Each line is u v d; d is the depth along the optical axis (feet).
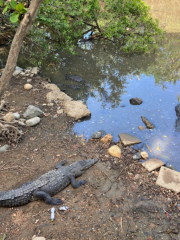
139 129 11.24
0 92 7.38
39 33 18.02
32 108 11.48
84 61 18.67
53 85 14.58
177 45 21.24
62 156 9.41
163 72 17.10
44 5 16.53
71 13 18.01
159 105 13.15
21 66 17.29
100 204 7.38
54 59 18.65
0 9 16.83
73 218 6.91
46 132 10.75
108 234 6.47
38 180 7.72
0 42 20.04
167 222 6.82
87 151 9.73
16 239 6.30
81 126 11.42
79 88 14.92
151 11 28.09
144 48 19.20
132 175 8.50
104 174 8.56
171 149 9.96
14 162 8.95
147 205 7.34
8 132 9.86
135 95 14.25
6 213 7.05
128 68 17.72
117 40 22.38
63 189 7.98
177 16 26.96
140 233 6.52
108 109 12.92
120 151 9.60
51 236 6.39
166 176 8.28
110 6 19.75
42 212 7.10
